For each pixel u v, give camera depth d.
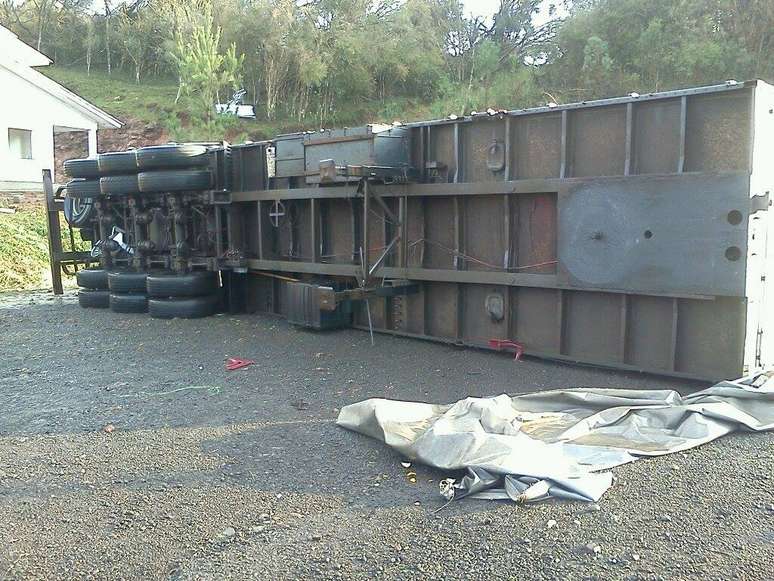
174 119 42.31
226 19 44.50
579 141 7.76
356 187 9.62
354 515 4.43
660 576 3.57
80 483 5.07
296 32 43.69
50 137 31.05
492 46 41.03
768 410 5.91
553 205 8.05
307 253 11.28
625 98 7.27
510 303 8.61
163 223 13.39
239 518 4.44
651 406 5.91
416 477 5.01
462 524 4.20
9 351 9.95
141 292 13.18
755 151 6.52
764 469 4.82
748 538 3.91
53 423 6.55
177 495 4.82
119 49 57.84
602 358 7.77
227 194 12.16
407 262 9.55
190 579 3.76
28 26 61.47
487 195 8.61
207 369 8.57
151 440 5.98
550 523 4.14
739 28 28.53
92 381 8.13
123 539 4.21
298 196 10.74
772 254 7.00
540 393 6.41
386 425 5.74
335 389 7.52
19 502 4.78
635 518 4.17
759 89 6.50
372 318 10.53
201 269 12.85
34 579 3.81
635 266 7.16
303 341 10.07
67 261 16.47
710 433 5.40
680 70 28.20
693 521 4.11
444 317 9.48
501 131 8.47
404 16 45.50
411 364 8.50
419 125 9.26
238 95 43.03
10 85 29.41
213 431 6.18
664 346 7.29
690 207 6.77
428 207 9.43
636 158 7.30
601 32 31.55
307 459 5.43
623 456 5.03
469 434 5.16
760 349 6.96
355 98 44.84
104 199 14.12
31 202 24.59
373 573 3.74
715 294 6.66
